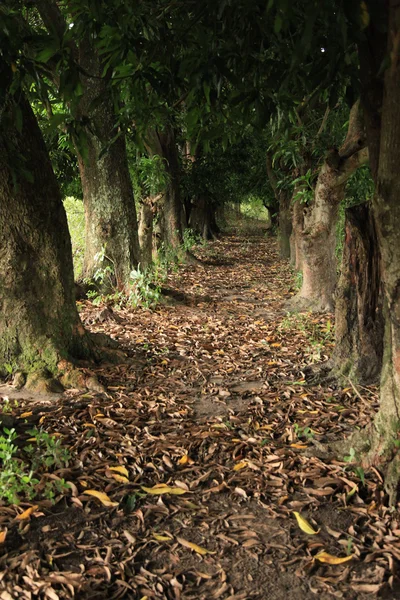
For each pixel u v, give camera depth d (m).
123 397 5.25
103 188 9.81
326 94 3.96
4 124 4.20
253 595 2.75
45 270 5.77
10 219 5.56
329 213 9.26
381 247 3.35
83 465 3.91
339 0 2.49
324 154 8.95
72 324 5.95
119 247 9.95
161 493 3.61
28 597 2.66
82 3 3.38
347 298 5.69
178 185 17.17
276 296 11.34
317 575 2.88
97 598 2.70
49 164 5.77
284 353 6.87
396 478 3.47
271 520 3.35
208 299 10.70
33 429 4.42
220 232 31.45
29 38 3.11
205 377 5.99
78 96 3.67
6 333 5.59
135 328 8.09
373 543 3.11
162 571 2.90
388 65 2.54
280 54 3.26
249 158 21.55
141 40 3.54
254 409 5.01
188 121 4.09
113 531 3.22
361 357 5.61
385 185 3.18
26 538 3.11
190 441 4.29
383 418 3.68
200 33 3.21
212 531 3.24
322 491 3.59
